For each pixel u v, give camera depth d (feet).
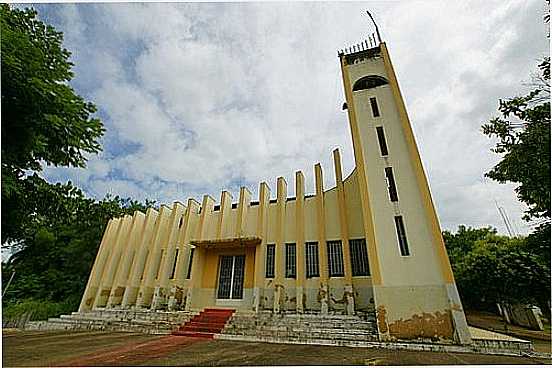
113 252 68.90
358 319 42.42
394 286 38.19
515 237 79.15
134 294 62.69
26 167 30.35
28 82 25.52
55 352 28.43
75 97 29.45
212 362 25.07
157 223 67.82
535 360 27.96
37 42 28.81
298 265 51.21
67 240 103.09
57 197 35.45
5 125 26.58
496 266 58.23
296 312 48.55
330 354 29.37
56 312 78.48
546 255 39.09
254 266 55.77
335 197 56.75
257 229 59.67
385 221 41.70
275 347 33.53
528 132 33.50
